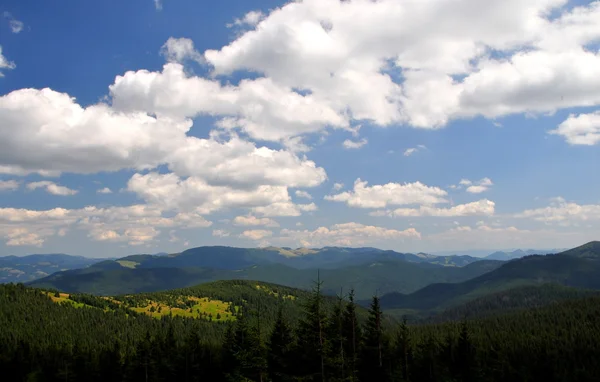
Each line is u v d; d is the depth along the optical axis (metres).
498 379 142.12
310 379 53.19
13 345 190.38
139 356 122.06
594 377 175.62
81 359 143.88
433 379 99.56
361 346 77.12
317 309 51.19
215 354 127.25
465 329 100.69
